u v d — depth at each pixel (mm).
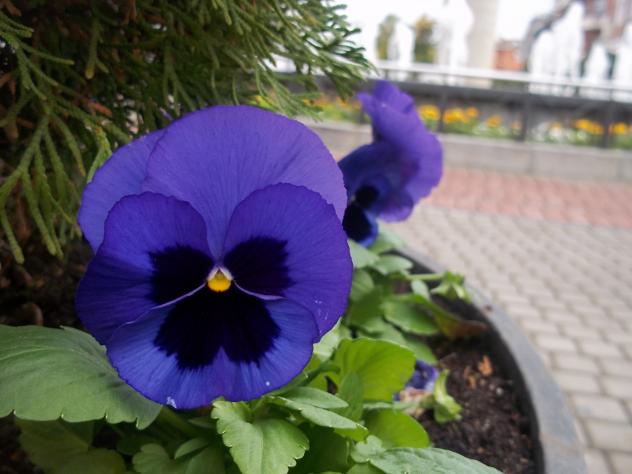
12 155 177
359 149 248
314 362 191
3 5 155
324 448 159
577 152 1059
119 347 120
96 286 119
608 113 1117
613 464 318
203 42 179
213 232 124
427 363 272
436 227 731
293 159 124
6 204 170
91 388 134
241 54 186
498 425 255
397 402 228
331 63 197
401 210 281
